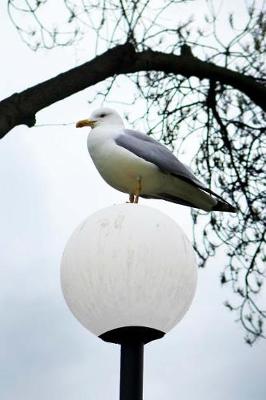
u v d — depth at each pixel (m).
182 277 3.65
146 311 3.60
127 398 3.56
